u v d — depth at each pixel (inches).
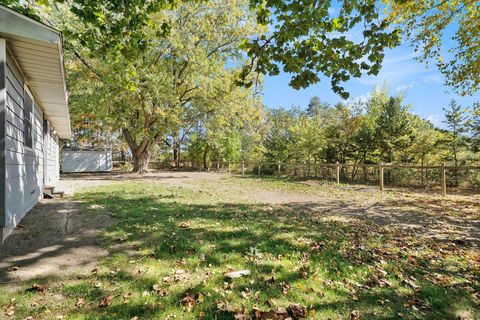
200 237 173.6
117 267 127.3
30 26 148.8
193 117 860.6
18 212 195.6
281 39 173.9
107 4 187.6
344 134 675.4
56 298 99.7
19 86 201.6
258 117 1141.7
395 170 553.6
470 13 340.8
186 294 103.9
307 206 312.7
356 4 159.3
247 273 122.7
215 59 820.6
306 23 162.2
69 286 108.3
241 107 832.9
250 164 895.7
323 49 173.9
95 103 677.3
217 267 130.5
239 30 781.3
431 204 324.5
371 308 100.9
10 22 144.3
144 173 881.5
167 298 101.2
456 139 555.5
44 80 232.8
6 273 117.6
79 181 593.0
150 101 685.9
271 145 1055.0
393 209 296.0
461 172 481.4
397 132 587.2
